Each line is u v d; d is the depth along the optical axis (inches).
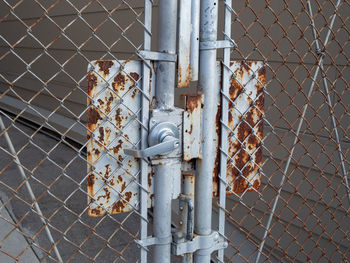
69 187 177.3
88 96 47.9
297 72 109.2
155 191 52.5
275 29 112.1
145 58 49.1
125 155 50.7
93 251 134.5
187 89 137.4
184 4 49.9
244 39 120.4
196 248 56.4
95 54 188.9
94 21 186.4
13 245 120.3
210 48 53.1
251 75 57.6
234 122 57.4
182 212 54.4
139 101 50.3
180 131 52.4
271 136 117.6
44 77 232.4
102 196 50.5
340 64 100.7
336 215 107.5
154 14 146.8
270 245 124.7
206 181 55.4
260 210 124.5
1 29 271.9
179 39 50.4
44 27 224.7
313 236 113.8
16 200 160.4
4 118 274.2
